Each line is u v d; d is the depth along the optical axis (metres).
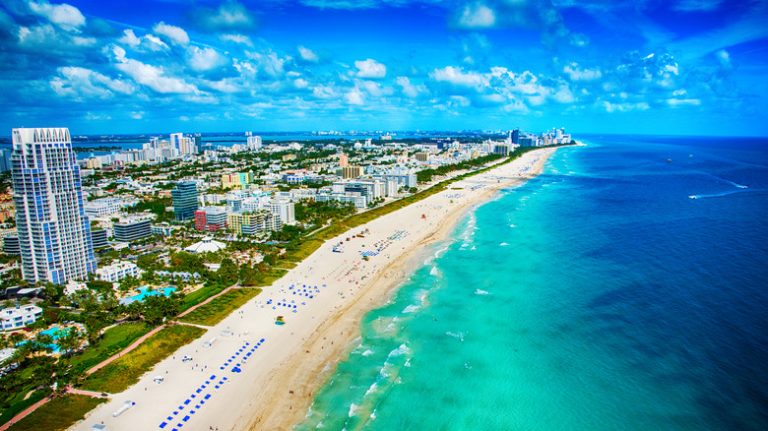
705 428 142.38
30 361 188.38
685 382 163.38
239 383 173.88
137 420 153.12
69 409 157.50
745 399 153.00
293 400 164.62
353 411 158.50
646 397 157.75
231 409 159.75
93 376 175.62
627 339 193.12
